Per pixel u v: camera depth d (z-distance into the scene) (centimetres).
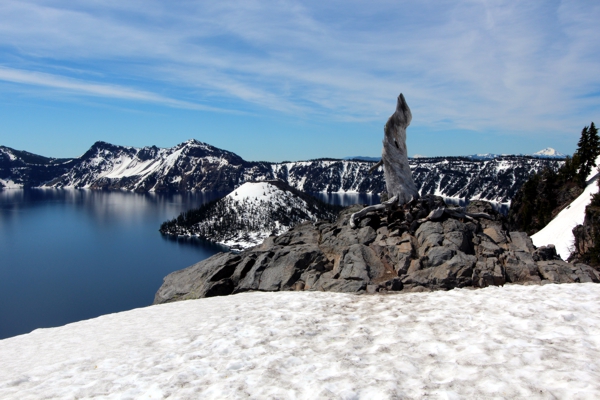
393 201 2605
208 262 2873
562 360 938
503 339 1102
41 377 1239
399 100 2609
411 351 1092
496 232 2400
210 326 1550
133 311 2100
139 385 1073
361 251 2234
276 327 1427
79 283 16412
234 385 993
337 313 1550
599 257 6406
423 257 2111
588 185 9781
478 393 827
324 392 895
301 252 2367
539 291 1633
